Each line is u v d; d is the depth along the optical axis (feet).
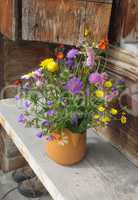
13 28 3.78
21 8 3.67
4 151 5.67
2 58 4.90
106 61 3.59
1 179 5.69
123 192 2.98
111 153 3.60
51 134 3.04
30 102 3.65
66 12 3.51
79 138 3.11
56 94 3.04
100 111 2.99
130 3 3.54
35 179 5.43
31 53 4.97
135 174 3.27
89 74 3.05
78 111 2.99
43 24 3.63
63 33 3.62
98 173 3.22
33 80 3.44
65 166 3.26
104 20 3.47
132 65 3.46
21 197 5.27
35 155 3.39
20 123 3.93
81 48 3.46
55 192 2.93
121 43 3.74
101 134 3.96
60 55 3.23
